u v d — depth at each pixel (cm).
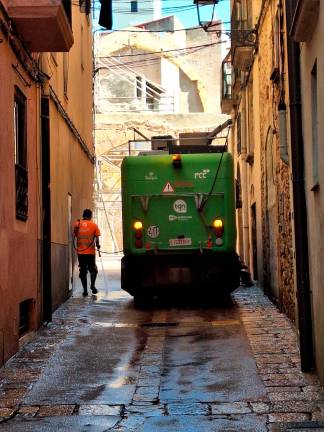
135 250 1527
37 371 928
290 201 1186
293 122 941
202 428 691
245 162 2203
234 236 1535
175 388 840
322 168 765
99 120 4412
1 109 951
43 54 1294
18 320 1051
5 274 964
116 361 982
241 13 2000
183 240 1527
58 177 1500
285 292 1316
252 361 961
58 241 1498
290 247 1213
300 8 791
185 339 1128
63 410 759
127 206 1538
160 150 1844
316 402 767
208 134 2116
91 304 1570
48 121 1288
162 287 1550
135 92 5012
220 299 1620
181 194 1532
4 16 962
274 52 1368
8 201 989
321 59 750
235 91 2431
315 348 880
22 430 695
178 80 5394
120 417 733
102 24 1260
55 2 988
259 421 708
